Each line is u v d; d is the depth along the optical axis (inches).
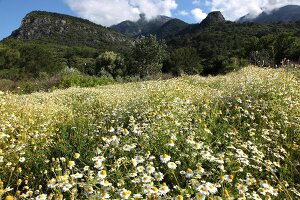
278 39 1254.3
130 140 161.0
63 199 119.9
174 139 152.9
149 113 218.7
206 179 129.3
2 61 1529.3
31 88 729.0
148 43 1665.8
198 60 2011.6
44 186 145.5
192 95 297.4
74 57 2842.0
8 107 260.5
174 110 216.5
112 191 111.9
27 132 208.8
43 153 175.6
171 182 137.7
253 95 262.7
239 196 116.6
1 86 740.0
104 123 225.5
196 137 163.5
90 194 108.8
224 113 231.3
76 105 357.7
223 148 168.4
